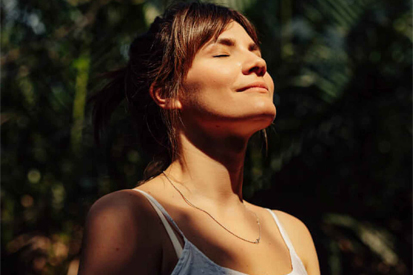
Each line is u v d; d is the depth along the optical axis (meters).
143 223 0.91
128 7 3.16
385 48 3.25
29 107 3.29
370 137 3.31
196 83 1.06
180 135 1.10
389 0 3.29
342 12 2.91
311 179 3.26
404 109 3.21
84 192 3.17
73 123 3.11
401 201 3.66
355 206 3.40
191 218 0.98
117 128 2.96
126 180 3.14
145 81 1.20
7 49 3.31
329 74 3.04
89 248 0.88
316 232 3.16
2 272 3.34
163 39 1.17
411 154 3.30
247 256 0.99
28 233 3.39
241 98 1.02
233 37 1.11
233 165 1.10
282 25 3.02
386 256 3.21
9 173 3.33
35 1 3.28
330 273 3.06
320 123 3.14
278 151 3.09
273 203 3.19
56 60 3.23
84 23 3.20
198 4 1.18
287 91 3.18
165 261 0.90
